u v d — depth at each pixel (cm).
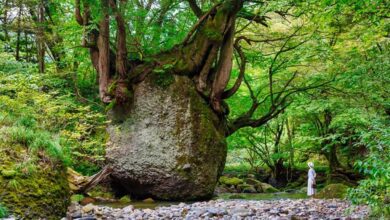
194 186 1371
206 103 1467
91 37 1488
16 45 1942
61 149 819
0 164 679
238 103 2155
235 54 1867
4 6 1684
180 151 1368
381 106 1434
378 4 959
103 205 1220
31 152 738
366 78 1350
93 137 1424
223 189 1972
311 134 2233
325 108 1630
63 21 1788
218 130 1514
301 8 1218
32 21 1778
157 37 1535
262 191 2041
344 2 966
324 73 1652
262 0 1419
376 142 650
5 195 636
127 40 1467
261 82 2008
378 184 568
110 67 1502
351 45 1473
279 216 898
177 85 1409
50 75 1673
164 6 1539
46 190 705
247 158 2927
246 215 920
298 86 1847
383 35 1196
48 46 1970
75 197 1250
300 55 1669
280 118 2150
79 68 1952
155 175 1366
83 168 1526
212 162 1424
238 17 1631
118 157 1398
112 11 1293
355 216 856
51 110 1000
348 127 1695
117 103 1413
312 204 1144
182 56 1463
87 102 1812
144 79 1427
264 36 1802
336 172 2066
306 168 2558
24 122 844
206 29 1445
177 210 1018
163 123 1389
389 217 620
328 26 1439
